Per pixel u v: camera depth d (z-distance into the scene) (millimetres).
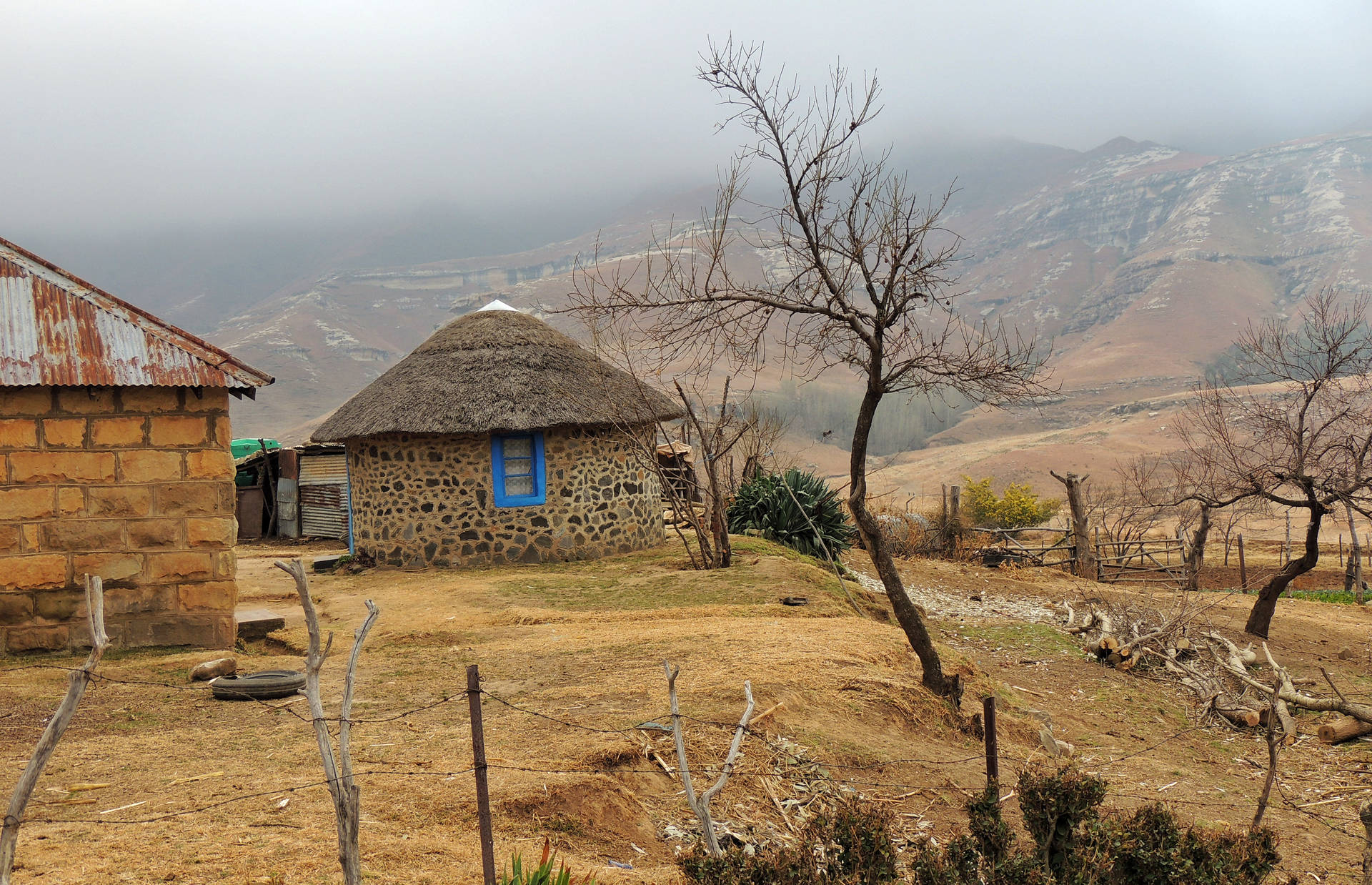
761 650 10500
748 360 10539
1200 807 9094
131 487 11297
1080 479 27703
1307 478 18000
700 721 7715
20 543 10914
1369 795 10023
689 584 15898
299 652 11898
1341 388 20688
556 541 19797
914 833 6746
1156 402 180000
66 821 5207
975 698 11242
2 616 10820
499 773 6270
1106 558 28891
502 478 19656
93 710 8094
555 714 7961
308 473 26719
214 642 11531
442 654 10844
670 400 22234
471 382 19906
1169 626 16531
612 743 7023
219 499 11578
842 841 4711
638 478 21062
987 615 19188
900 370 9742
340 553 23375
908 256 10078
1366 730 12336
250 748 6902
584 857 5465
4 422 10891
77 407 11125
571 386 20094
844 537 22969
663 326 10344
